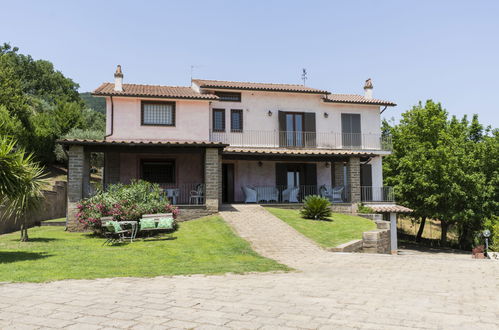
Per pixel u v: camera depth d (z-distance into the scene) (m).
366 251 15.35
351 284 7.66
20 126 32.69
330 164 27.38
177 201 23.05
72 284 7.32
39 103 42.88
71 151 17.64
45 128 36.97
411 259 11.60
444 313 5.45
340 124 27.72
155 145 18.52
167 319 4.99
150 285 7.34
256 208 20.94
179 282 7.71
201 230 16.00
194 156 23.66
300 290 6.97
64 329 4.55
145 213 15.81
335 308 5.65
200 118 23.70
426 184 27.67
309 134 26.92
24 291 6.68
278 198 25.39
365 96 29.36
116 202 15.74
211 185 19.27
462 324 4.90
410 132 33.31
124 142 17.89
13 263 9.45
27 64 58.78
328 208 20.31
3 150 10.35
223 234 15.12
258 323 4.82
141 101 23.02
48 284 7.29
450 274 9.07
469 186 28.33
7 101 34.38
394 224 24.41
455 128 32.50
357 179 24.06
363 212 23.23
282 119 26.50
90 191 18.62
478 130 35.38
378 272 9.29
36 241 13.68
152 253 11.65
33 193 13.59
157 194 16.89
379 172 28.02
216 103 25.62
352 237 15.86
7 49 57.75
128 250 12.02
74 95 63.59
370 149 27.95
